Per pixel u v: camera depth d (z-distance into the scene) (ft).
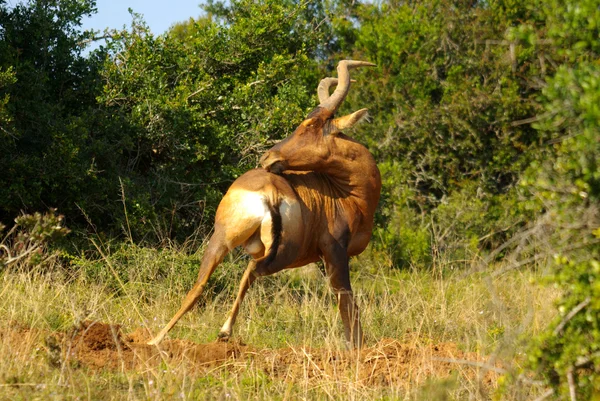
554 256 44.52
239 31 124.06
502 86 173.99
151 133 111.96
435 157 175.32
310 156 74.79
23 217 54.24
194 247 108.58
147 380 56.44
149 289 91.04
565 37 45.21
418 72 184.96
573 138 45.47
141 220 105.60
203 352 65.92
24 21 112.27
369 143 180.75
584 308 44.57
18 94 104.83
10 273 83.30
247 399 56.34
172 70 122.11
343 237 76.54
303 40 133.59
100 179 105.19
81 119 104.32
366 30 196.34
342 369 63.93
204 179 116.26
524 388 50.26
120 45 119.14
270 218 70.90
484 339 68.44
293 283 105.91
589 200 44.16
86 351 62.85
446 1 187.42
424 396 55.42
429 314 84.79
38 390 51.34
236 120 119.14
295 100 120.16
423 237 140.15
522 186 46.78
